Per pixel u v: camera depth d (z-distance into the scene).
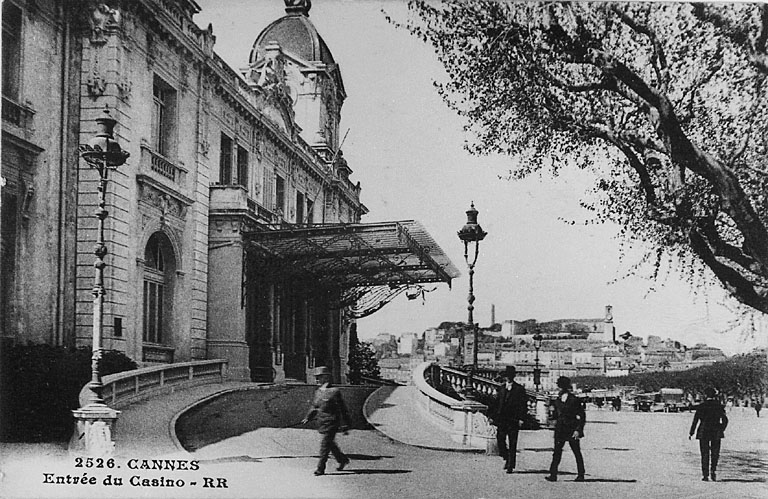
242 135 30.17
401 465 14.80
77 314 19.58
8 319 17.91
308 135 40.81
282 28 41.00
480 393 23.61
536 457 16.97
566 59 15.44
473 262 18.98
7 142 17.67
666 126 14.23
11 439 15.77
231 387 23.47
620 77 14.55
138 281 21.56
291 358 35.00
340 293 37.78
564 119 16.22
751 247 14.20
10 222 18.11
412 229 27.27
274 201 33.94
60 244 19.44
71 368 17.09
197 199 25.48
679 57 15.74
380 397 24.22
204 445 15.60
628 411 29.47
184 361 24.59
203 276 25.94
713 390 14.86
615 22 15.74
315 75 40.59
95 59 20.16
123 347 20.44
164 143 24.14
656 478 14.73
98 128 19.92
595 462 16.50
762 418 22.84
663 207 15.51
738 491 13.71
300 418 19.11
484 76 16.69
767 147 15.65
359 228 26.91
